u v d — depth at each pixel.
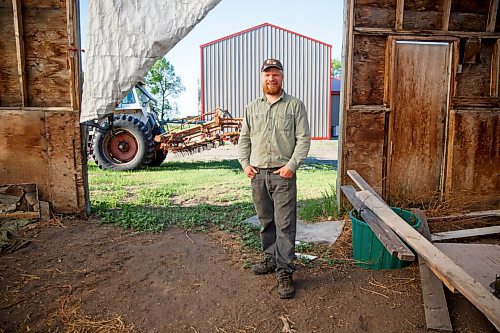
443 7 4.64
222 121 8.80
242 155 2.96
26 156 4.51
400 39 4.59
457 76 4.79
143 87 9.84
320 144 16.83
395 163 4.84
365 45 4.62
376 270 3.22
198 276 3.12
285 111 2.79
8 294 2.80
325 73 18.70
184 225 4.37
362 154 4.71
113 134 8.78
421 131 4.84
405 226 2.94
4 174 4.51
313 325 2.46
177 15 4.18
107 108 4.30
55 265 3.29
